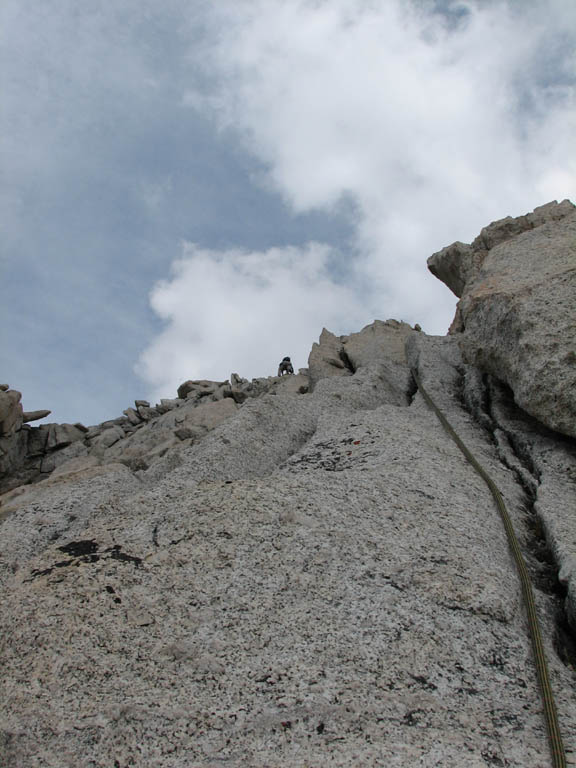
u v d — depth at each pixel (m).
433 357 11.17
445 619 4.49
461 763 3.47
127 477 8.23
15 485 15.55
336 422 8.88
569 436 7.26
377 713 3.77
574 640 4.78
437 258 13.45
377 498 5.93
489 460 7.38
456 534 5.50
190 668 4.00
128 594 4.52
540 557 5.62
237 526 5.23
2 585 5.96
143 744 3.57
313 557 4.95
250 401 9.43
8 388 16.50
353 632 4.31
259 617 4.39
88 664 3.98
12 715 3.71
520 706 3.96
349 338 15.27
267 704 3.79
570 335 7.12
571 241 8.93
